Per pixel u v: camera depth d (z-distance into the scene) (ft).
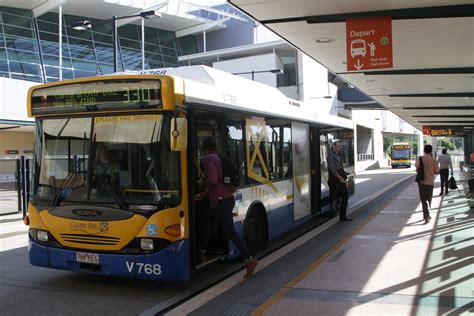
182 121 19.86
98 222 20.53
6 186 51.19
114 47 65.92
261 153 28.86
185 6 159.33
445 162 63.72
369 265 25.21
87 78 21.40
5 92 101.76
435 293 20.11
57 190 21.70
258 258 28.02
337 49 36.68
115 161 20.77
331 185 42.34
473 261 25.58
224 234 24.22
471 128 150.61
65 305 19.97
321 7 26.96
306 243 32.32
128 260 20.04
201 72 25.31
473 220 40.09
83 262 20.81
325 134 43.14
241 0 25.70
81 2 129.29
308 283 22.04
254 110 27.91
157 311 18.97
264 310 18.37
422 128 169.99
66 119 21.91
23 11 120.98
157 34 169.27
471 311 17.75
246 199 26.25
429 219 40.29
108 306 19.79
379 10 27.58
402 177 125.80
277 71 109.91
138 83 20.49
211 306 19.39
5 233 38.83
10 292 21.85
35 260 22.11
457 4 26.45
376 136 250.37
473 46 34.71
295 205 34.63
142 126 20.54
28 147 129.80
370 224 39.58
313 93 160.56
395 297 19.66
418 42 33.58
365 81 51.65
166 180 20.13
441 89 58.03
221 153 24.06
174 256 19.94
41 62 119.65
